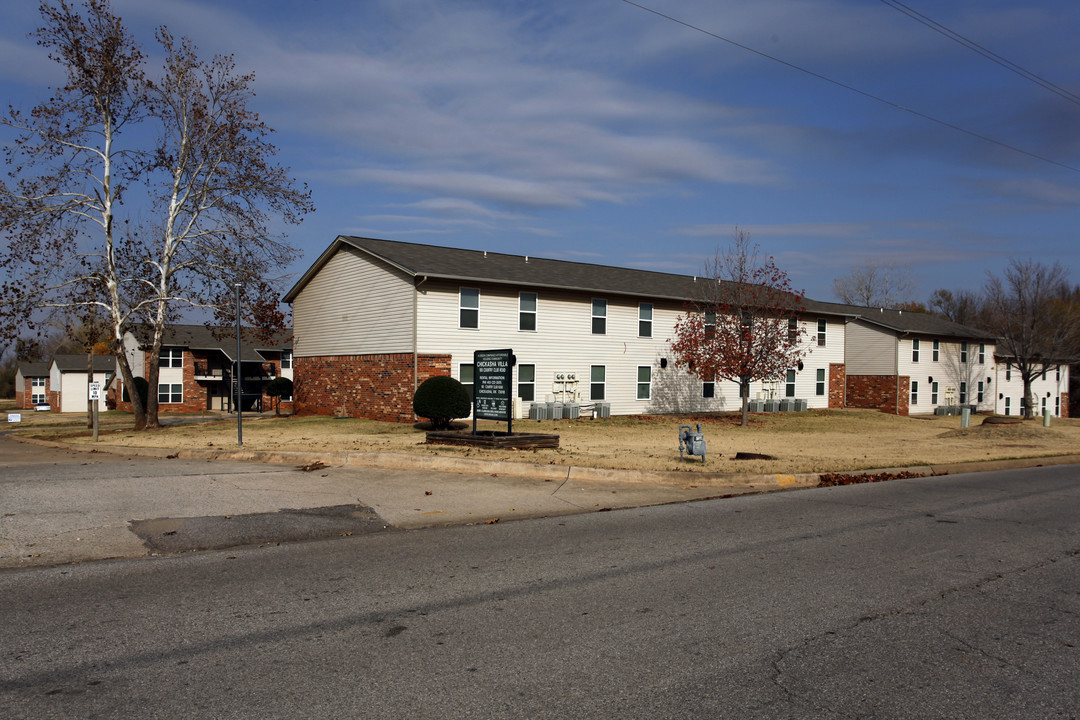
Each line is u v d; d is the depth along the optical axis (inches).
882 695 167.0
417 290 997.2
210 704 157.4
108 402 2143.2
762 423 1189.7
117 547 301.0
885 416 1450.5
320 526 343.9
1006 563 294.5
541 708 156.9
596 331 1190.3
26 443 837.8
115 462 544.7
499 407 613.0
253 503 385.7
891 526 367.2
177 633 201.9
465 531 343.6
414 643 195.6
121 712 153.3
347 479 460.8
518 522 366.3
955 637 206.8
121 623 209.8
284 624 210.2
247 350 2006.6
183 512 361.4
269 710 154.6
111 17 979.9
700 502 430.3
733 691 167.3
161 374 1936.5
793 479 517.3
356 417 1117.7
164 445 686.5
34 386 2714.1
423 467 507.8
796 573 273.3
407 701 159.6
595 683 170.6
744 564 285.7
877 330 1786.4
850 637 205.3
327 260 1197.1
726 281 1212.5
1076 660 190.9
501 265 1155.9
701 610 227.1
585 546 313.9
